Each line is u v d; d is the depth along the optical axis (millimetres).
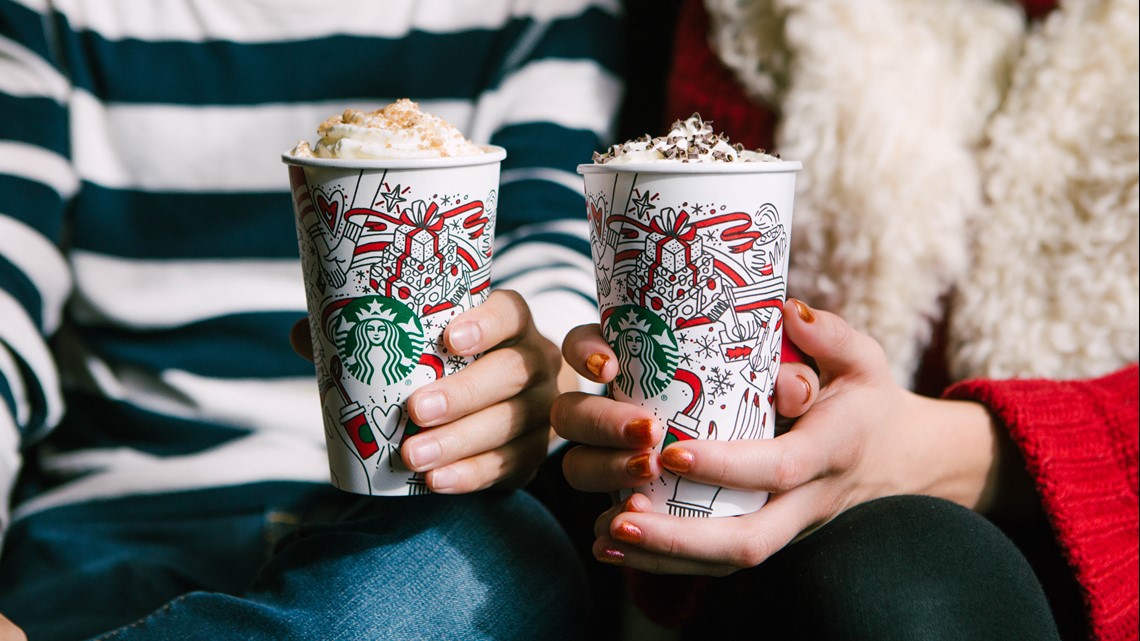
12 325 858
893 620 658
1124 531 777
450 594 709
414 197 645
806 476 667
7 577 861
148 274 976
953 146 894
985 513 817
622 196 643
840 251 898
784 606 689
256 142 984
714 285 643
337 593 701
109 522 884
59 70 975
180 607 700
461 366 679
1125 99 857
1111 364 885
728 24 941
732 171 630
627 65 1069
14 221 904
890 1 907
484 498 745
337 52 992
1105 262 872
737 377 655
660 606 787
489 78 1021
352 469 683
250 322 949
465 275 668
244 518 871
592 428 665
